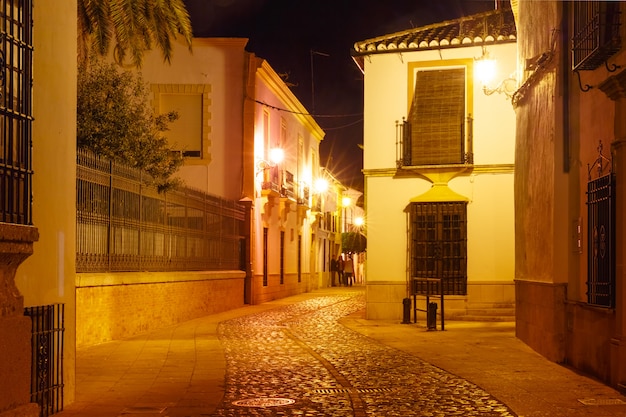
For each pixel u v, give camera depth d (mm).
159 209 20000
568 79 12453
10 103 7246
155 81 27891
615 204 9852
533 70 13961
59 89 8844
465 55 21109
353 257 58938
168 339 16453
